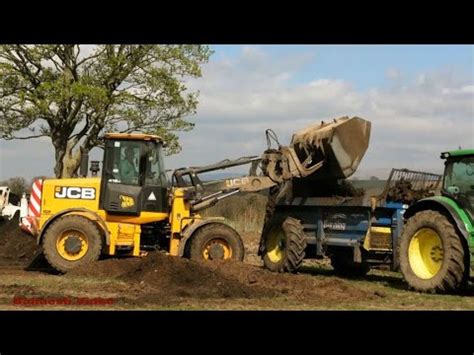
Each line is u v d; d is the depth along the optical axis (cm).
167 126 2645
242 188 1440
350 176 1393
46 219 1341
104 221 1345
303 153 1434
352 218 1342
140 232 1365
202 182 1434
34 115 2508
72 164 2647
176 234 1376
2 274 1282
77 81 2533
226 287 1008
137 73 2652
